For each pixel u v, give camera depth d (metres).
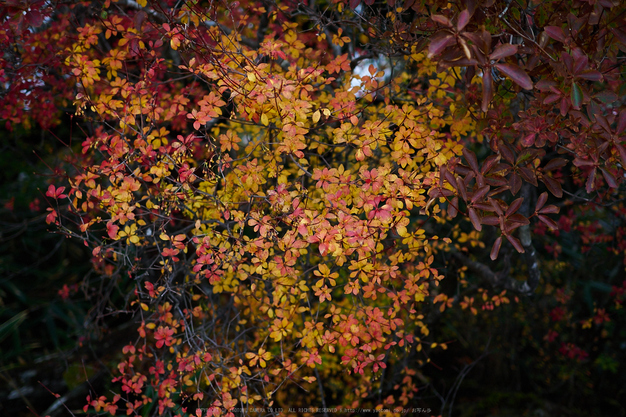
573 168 1.99
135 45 1.72
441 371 4.40
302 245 1.61
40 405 3.28
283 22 1.98
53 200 3.59
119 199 1.64
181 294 2.04
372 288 1.74
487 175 1.40
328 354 3.05
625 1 1.24
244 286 2.22
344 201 1.57
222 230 1.96
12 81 2.21
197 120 1.60
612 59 1.47
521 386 4.39
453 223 3.22
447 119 1.96
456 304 3.77
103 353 3.44
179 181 1.68
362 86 1.81
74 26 2.20
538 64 1.42
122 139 1.71
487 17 1.32
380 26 1.92
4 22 1.69
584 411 4.04
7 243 4.77
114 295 4.11
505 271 2.71
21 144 4.43
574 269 4.14
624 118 1.25
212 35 1.72
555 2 1.36
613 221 3.07
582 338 4.16
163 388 2.00
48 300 4.60
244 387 1.89
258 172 1.75
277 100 1.56
